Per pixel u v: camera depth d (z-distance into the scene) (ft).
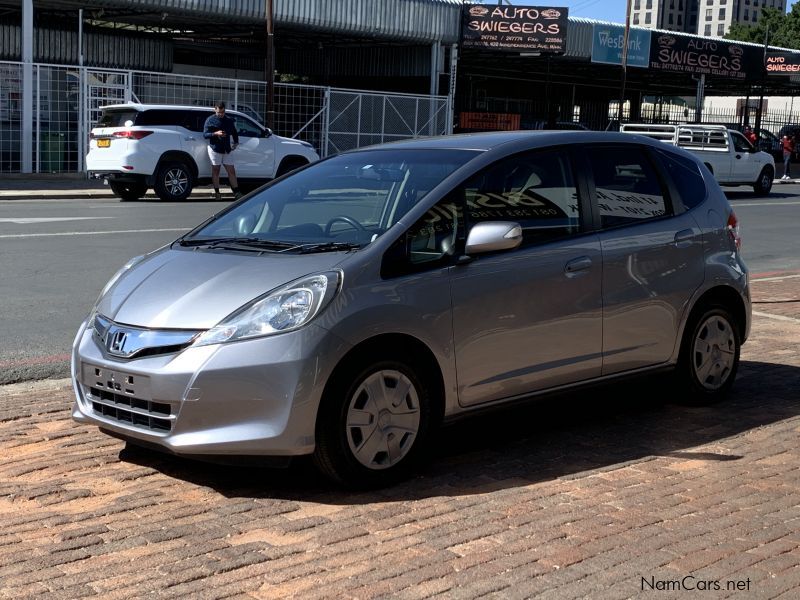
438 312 15.39
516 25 104.27
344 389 14.49
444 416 15.87
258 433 14.07
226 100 86.22
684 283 19.13
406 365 15.17
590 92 162.81
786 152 117.08
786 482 15.55
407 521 13.74
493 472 15.98
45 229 46.32
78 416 15.83
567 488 15.19
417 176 16.75
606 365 18.04
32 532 13.23
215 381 14.03
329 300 14.39
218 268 15.46
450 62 105.91
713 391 20.15
